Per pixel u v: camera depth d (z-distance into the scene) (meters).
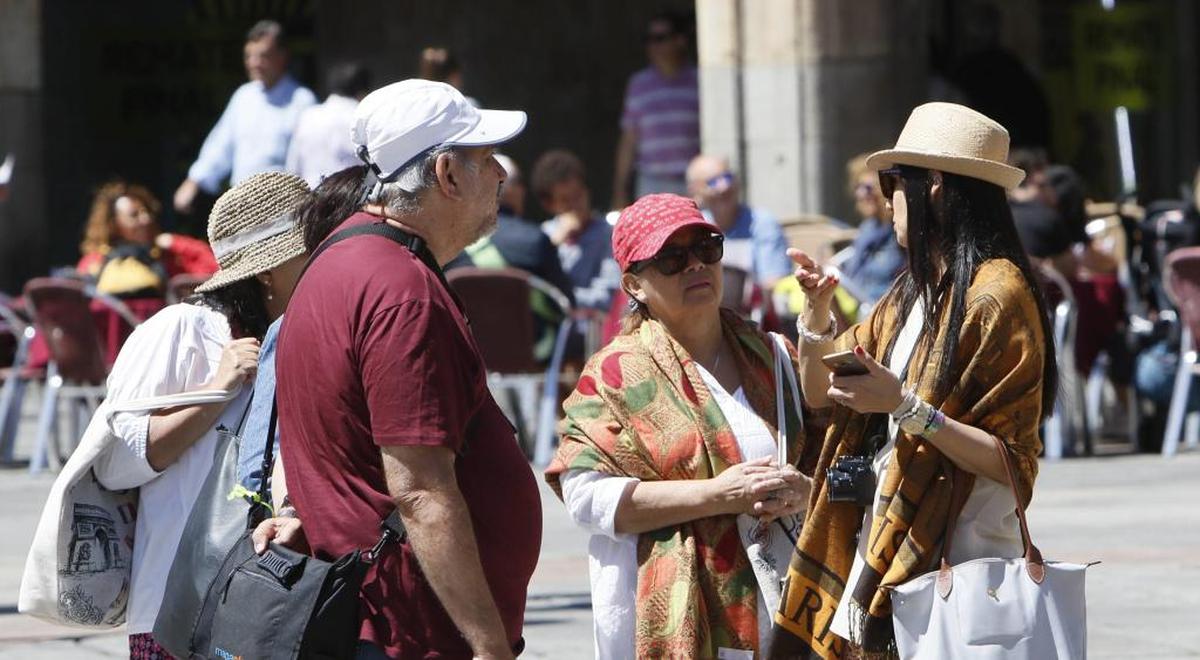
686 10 43.25
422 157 9.22
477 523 9.30
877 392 9.43
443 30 43.66
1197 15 42.91
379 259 9.07
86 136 43.91
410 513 8.83
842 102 31.67
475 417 9.40
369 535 8.99
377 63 43.84
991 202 9.77
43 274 37.16
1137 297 28.22
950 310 9.59
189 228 43.16
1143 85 42.81
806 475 10.89
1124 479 24.58
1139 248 28.34
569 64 44.06
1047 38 42.09
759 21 31.80
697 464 10.65
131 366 11.23
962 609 9.50
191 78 44.25
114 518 11.45
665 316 10.93
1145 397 27.66
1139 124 42.81
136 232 29.00
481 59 43.78
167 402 11.07
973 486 9.69
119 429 11.12
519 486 9.45
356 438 9.02
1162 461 26.39
